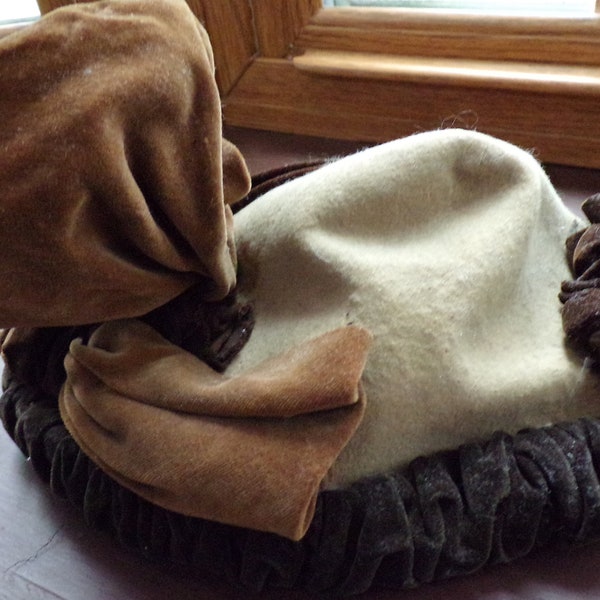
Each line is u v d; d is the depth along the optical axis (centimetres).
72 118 34
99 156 34
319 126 88
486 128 79
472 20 75
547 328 48
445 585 44
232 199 48
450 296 44
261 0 83
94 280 39
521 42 74
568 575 44
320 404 38
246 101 91
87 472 47
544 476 43
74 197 35
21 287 37
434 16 77
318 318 46
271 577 43
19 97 34
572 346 47
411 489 43
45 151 34
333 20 82
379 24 80
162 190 39
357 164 49
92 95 34
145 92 35
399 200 48
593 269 48
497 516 42
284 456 38
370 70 79
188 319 48
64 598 45
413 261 46
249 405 39
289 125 90
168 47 37
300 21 83
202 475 38
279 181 58
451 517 42
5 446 56
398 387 43
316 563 41
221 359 47
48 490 52
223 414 40
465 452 44
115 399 43
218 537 42
